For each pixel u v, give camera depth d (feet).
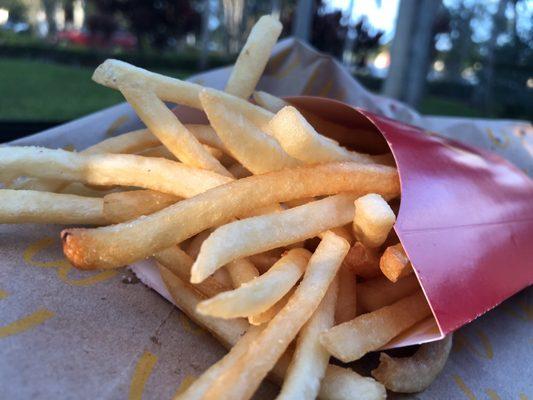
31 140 0.52
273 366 0.28
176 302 0.35
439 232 0.37
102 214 0.39
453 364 0.39
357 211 0.33
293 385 0.28
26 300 0.33
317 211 0.34
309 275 0.32
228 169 0.44
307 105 0.50
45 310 0.33
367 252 0.35
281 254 0.37
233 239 0.29
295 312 0.29
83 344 0.31
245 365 0.26
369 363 0.36
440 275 0.35
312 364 0.29
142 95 0.37
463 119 0.78
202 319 0.33
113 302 0.36
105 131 0.56
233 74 0.46
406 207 0.36
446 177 0.43
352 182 0.36
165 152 0.43
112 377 0.29
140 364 0.31
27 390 0.26
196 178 0.37
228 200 0.33
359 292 0.37
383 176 0.37
